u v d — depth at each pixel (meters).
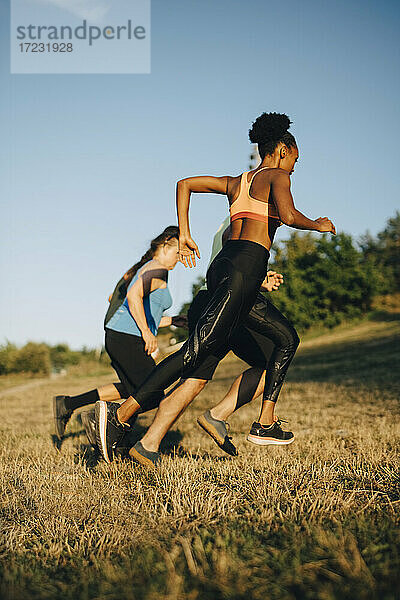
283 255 36.47
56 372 49.09
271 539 2.14
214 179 3.28
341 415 6.27
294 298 34.66
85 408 9.40
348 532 2.12
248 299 3.08
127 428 3.39
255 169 3.23
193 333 3.10
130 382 4.24
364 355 18.58
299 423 5.75
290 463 3.48
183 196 3.25
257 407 7.54
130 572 1.82
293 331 3.45
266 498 2.66
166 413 3.37
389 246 47.56
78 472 3.44
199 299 3.52
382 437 4.50
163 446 4.67
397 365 13.95
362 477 2.97
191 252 3.23
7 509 2.59
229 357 29.66
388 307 36.66
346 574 1.75
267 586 1.69
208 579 1.74
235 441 4.80
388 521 2.25
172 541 2.11
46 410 9.52
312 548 1.99
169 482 2.96
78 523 2.39
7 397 14.66
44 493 2.83
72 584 1.78
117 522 2.36
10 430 6.39
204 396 10.38
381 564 1.80
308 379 12.98
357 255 35.38
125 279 4.28
